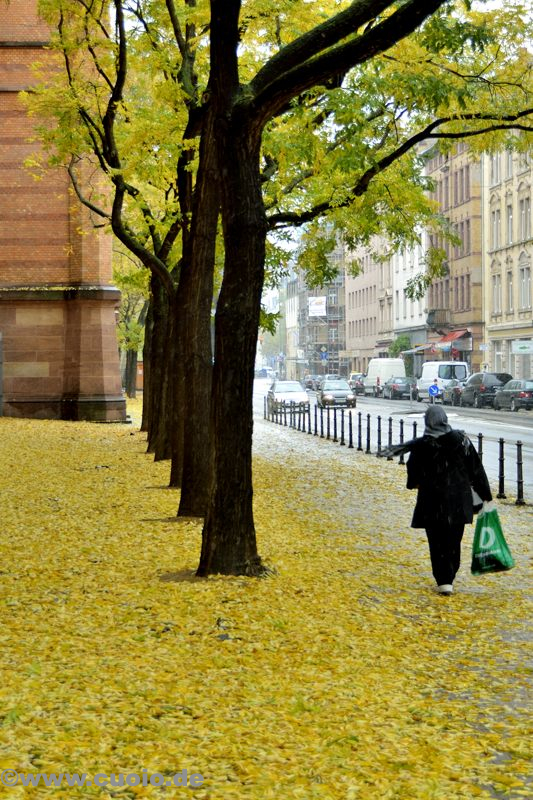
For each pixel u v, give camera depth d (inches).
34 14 1565.0
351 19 385.7
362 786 210.7
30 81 1583.4
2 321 1614.2
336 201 653.9
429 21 514.3
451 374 2758.4
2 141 1595.7
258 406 2711.6
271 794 203.6
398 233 753.0
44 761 215.9
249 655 314.0
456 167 3398.1
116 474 857.5
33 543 522.0
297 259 837.2
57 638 327.3
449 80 588.4
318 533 568.4
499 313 3073.3
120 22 748.0
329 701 270.5
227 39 406.6
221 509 434.6
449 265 3494.1
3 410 1615.4
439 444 416.5
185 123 726.5
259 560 438.9
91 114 920.3
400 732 247.1
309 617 362.0
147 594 395.5
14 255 1612.9
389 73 574.2
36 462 959.6
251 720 252.2
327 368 6638.8
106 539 533.0
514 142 655.8
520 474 692.7
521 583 439.2
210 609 369.7
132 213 1067.3
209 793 203.8
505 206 2989.7
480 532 419.2
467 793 209.3
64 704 256.1
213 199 589.6
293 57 399.5
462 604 395.5
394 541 546.3
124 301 2416.3
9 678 278.7
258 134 415.8
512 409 2164.1
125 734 234.8
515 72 620.1
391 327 4426.7
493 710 267.3
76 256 1615.4
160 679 284.0
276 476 884.0
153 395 1083.9
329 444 1305.4
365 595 406.9
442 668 307.7
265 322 919.7
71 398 1615.4
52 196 1609.3
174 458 767.1
